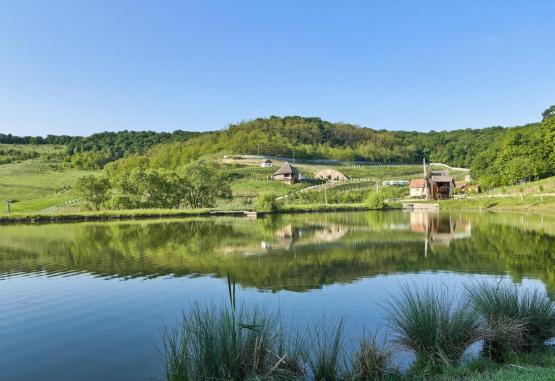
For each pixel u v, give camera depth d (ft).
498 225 124.77
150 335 37.70
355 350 30.25
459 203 237.86
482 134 609.01
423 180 324.80
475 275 56.13
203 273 61.87
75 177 384.47
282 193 314.14
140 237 109.09
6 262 73.61
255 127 646.33
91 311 44.93
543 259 66.54
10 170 409.49
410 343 29.81
